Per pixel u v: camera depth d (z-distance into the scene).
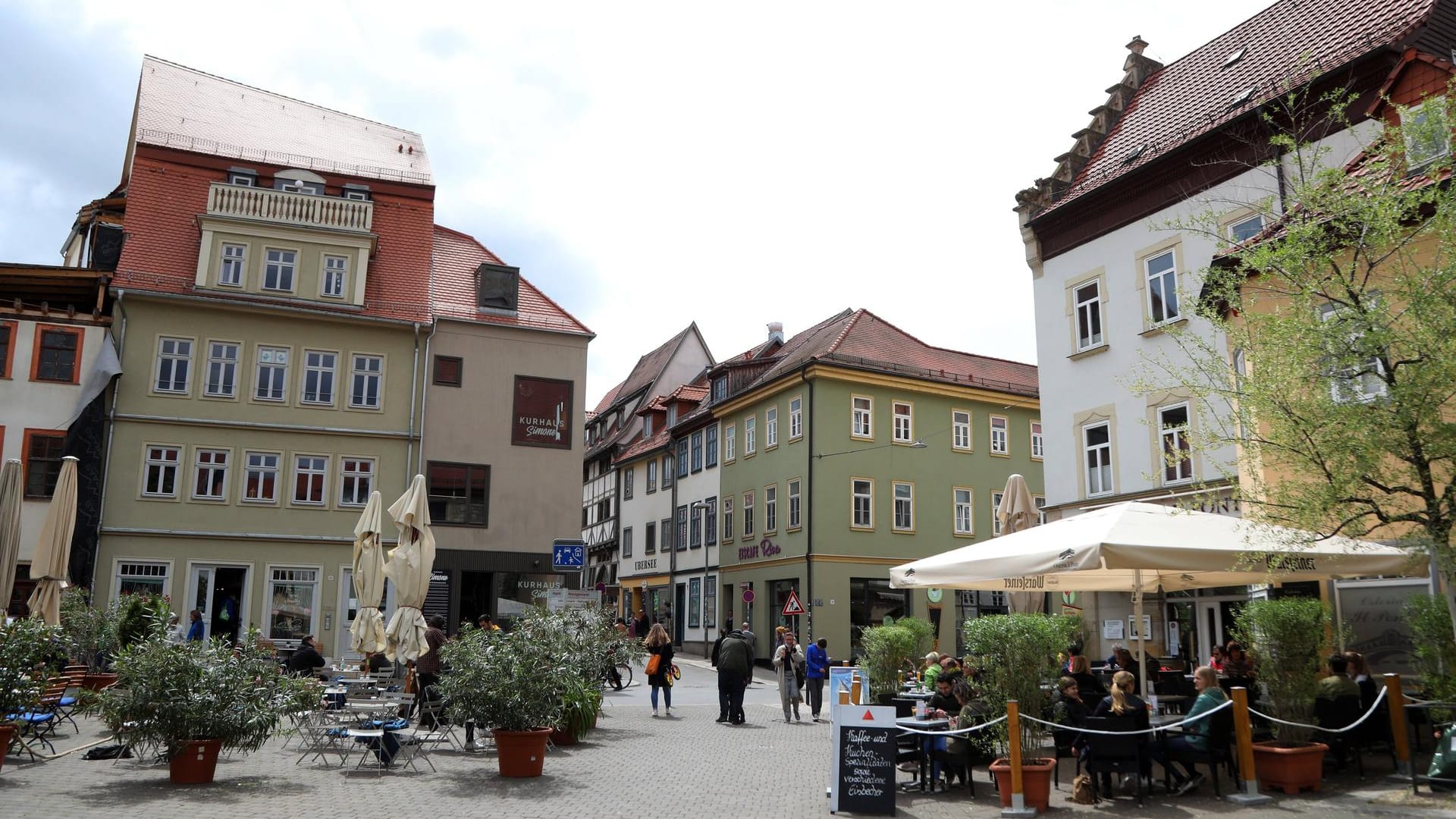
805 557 38.12
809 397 39.09
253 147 34.59
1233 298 11.23
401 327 31.98
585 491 63.62
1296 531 10.47
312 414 30.66
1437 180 9.85
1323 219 10.48
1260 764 10.53
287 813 9.62
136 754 12.98
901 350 42.72
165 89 35.09
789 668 20.28
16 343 28.00
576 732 15.81
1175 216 22.36
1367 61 18.23
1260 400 10.23
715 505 46.19
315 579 29.77
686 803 10.69
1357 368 9.86
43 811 9.31
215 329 30.05
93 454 27.88
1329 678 11.52
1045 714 10.88
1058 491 25.02
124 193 37.31
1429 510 9.67
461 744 15.02
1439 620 11.09
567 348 34.25
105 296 29.36
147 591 28.11
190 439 29.22
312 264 31.48
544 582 32.38
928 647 20.33
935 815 10.07
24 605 26.75
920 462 41.12
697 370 59.16
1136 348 23.08
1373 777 10.97
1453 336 9.27
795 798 11.12
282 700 11.77
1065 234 25.53
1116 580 14.95
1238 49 24.56
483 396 32.84
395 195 34.75
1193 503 12.26
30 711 11.79
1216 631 20.22
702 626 46.16
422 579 17.61
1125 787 11.14
